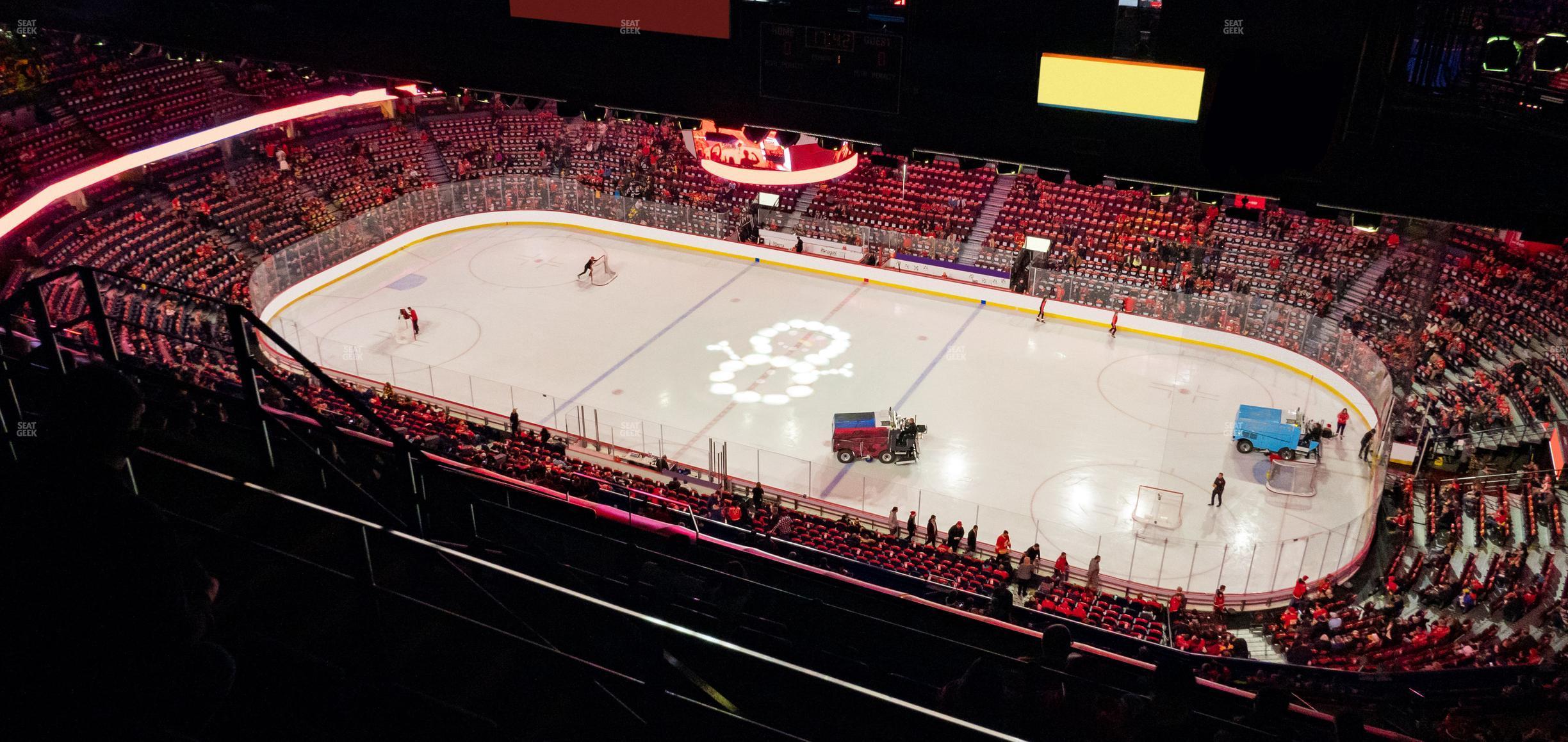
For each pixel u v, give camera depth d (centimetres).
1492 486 2914
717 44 1238
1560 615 2205
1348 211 1001
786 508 2997
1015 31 1077
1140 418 3491
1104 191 4725
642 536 1419
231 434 965
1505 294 3628
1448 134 916
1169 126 1047
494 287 4472
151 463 873
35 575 438
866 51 1155
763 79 1235
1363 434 3372
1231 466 3212
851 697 478
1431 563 2625
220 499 834
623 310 4288
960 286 4384
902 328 4147
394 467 994
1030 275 4278
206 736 593
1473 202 941
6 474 456
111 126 4659
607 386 3684
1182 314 3981
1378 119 937
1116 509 3012
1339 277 4031
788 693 845
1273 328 3812
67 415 451
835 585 1266
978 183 4925
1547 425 2972
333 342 3838
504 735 630
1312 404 3556
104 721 450
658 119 1323
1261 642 2530
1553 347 3391
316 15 1491
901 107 1165
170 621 455
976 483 3150
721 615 1097
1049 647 877
